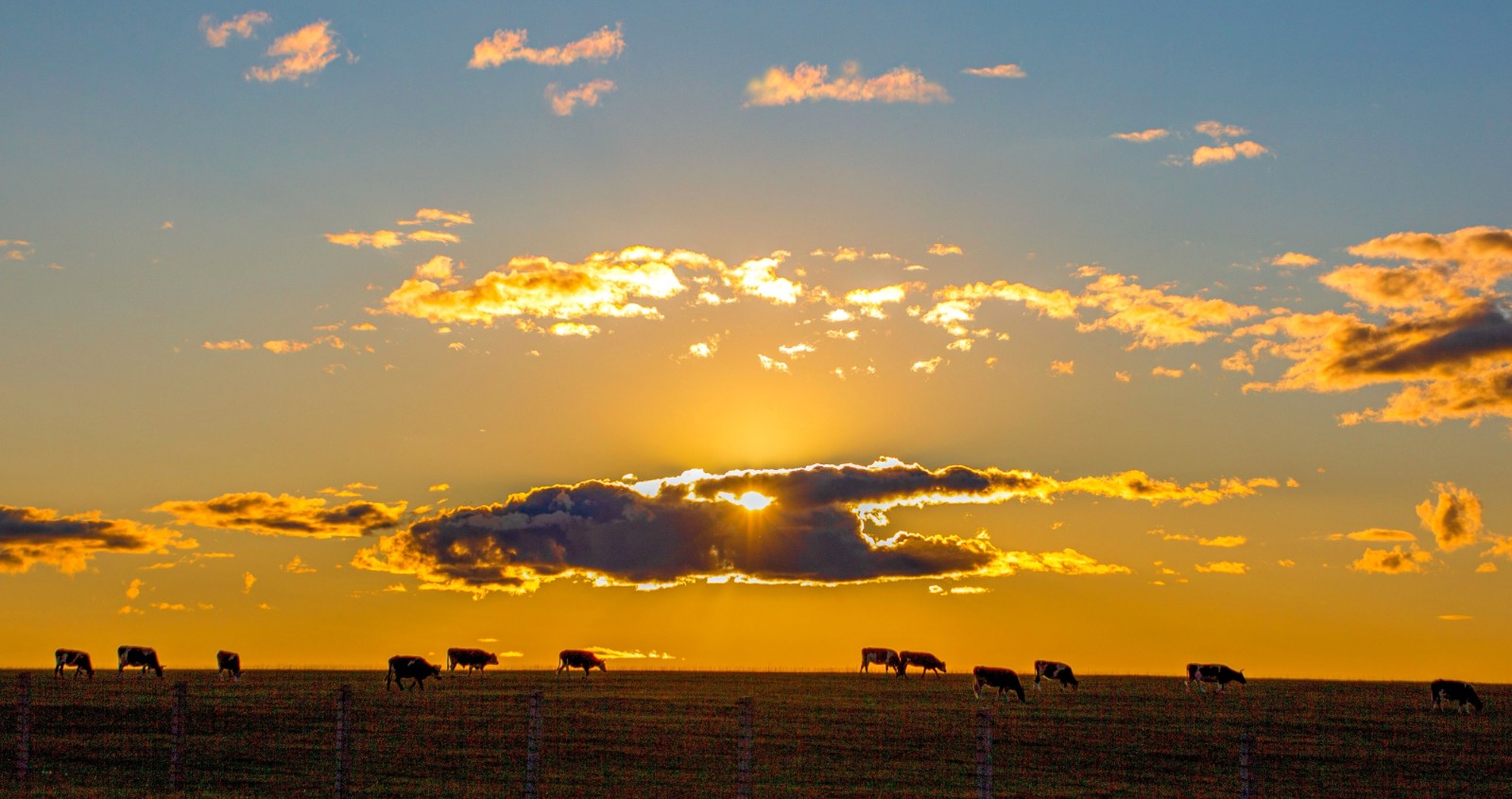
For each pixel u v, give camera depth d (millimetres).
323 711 62625
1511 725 64500
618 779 48500
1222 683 83938
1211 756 56094
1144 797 47812
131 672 89375
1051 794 47875
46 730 56438
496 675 89000
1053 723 63250
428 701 67750
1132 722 64000
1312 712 68375
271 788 45531
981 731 32969
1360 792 49688
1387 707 70812
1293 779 51750
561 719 61844
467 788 46219
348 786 40594
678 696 72188
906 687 80375
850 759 53375
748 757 33062
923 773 50938
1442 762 55438
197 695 68312
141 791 41562
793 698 72375
